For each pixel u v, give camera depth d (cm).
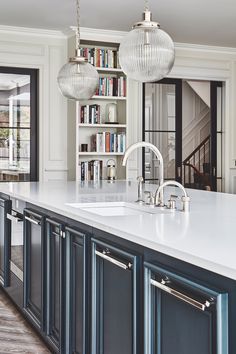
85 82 420
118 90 694
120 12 584
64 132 695
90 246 239
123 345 202
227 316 139
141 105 725
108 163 718
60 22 630
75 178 671
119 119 717
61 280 274
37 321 324
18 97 682
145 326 180
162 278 172
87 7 564
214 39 714
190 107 939
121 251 200
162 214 250
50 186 465
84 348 239
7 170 680
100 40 671
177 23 628
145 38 305
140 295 188
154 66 310
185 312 158
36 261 330
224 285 141
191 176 903
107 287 218
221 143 795
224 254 149
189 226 208
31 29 663
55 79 686
